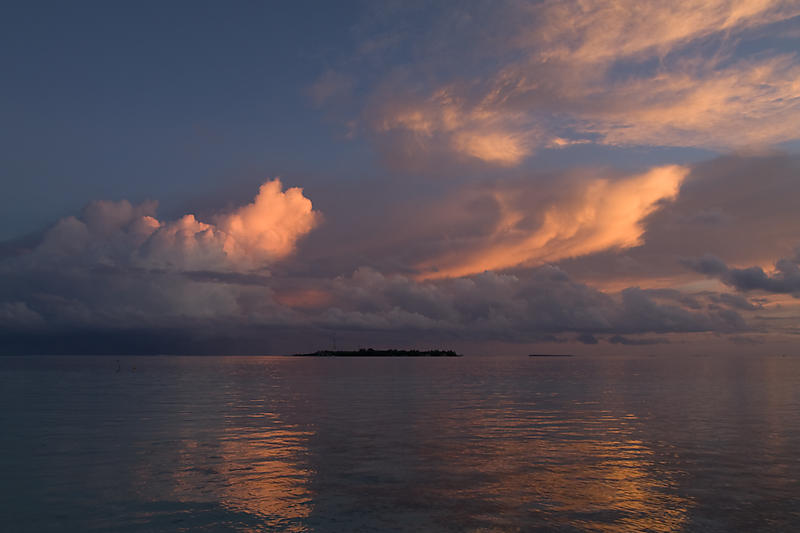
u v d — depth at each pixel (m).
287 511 14.07
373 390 58.66
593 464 19.39
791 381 71.31
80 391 56.50
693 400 44.03
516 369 132.00
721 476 17.62
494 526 12.92
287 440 24.62
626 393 51.91
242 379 83.88
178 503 14.83
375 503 14.70
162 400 45.44
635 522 13.22
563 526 12.94
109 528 12.98
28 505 14.74
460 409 37.81
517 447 22.77
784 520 13.41
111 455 21.23
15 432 27.14
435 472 18.19
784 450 22.03
